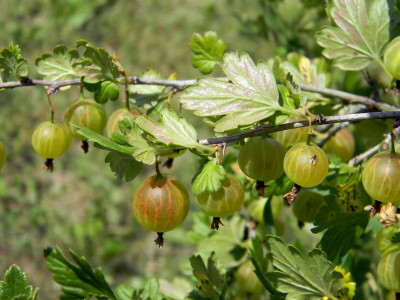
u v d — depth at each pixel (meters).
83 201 0.90
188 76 1.07
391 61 0.28
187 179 0.88
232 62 0.27
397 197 0.26
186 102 0.27
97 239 0.84
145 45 1.10
